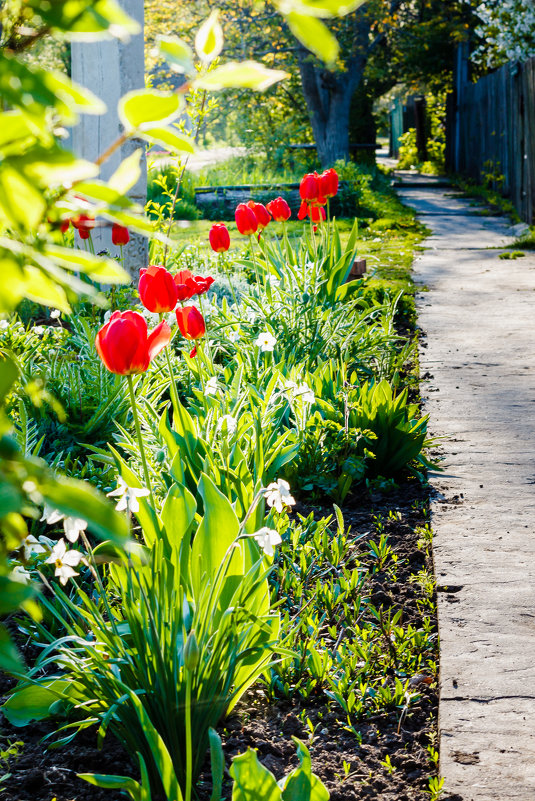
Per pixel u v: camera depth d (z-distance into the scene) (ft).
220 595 7.36
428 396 17.56
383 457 13.65
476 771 6.91
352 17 63.72
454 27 73.36
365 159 81.87
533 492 12.89
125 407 13.44
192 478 10.36
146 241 21.53
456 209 54.90
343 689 8.04
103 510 2.52
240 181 59.11
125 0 20.25
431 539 11.46
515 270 31.83
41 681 7.42
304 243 21.09
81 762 7.11
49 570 9.61
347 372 17.17
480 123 68.23
